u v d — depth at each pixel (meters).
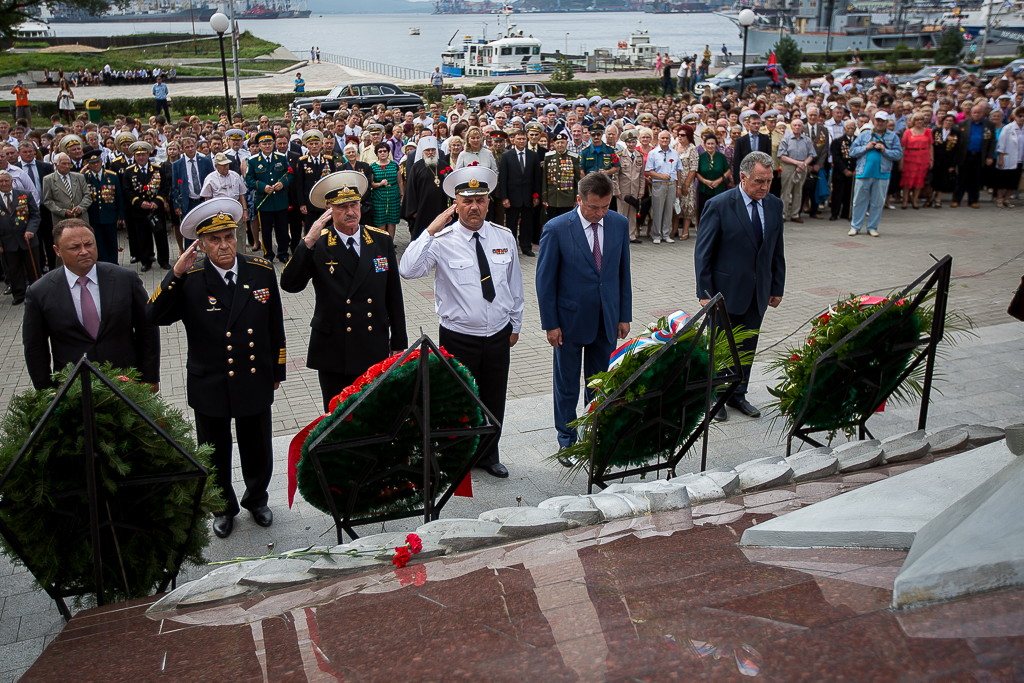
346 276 4.70
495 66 56.06
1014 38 45.16
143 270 11.52
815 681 1.38
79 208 10.36
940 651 1.39
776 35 55.03
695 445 5.45
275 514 4.74
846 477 3.19
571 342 5.34
